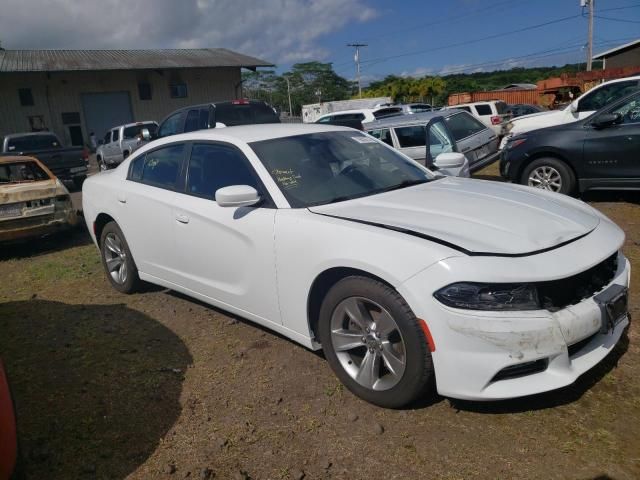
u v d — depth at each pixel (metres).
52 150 13.52
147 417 3.07
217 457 2.70
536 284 2.56
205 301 4.11
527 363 2.58
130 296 5.13
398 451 2.63
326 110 29.25
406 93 55.59
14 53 31.09
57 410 3.20
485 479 2.41
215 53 35.66
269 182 3.56
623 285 2.95
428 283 2.59
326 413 2.99
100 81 30.17
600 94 8.88
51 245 7.84
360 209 3.26
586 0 39.31
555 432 2.68
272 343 3.89
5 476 2.04
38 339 4.26
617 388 2.99
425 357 2.69
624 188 6.93
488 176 10.27
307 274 3.15
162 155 4.52
